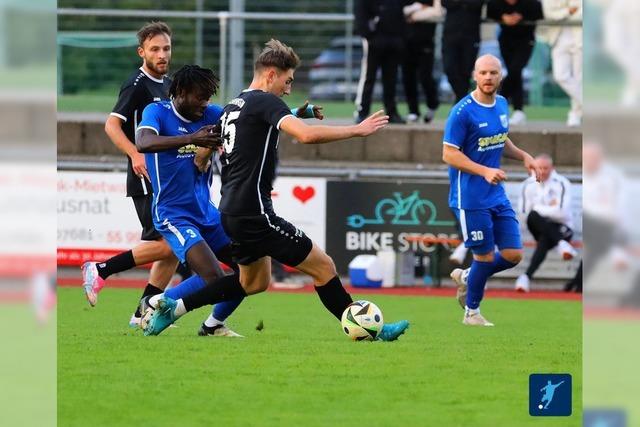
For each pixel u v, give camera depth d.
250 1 65.25
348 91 63.22
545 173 49.75
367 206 52.56
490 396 26.11
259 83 28.61
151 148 28.84
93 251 52.41
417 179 55.06
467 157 35.25
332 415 23.91
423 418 23.92
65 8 61.50
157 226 30.80
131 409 24.30
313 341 32.34
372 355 30.23
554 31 57.53
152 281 33.62
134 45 62.50
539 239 49.97
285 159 57.94
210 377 27.28
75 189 52.28
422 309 43.22
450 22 54.38
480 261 36.94
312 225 52.62
